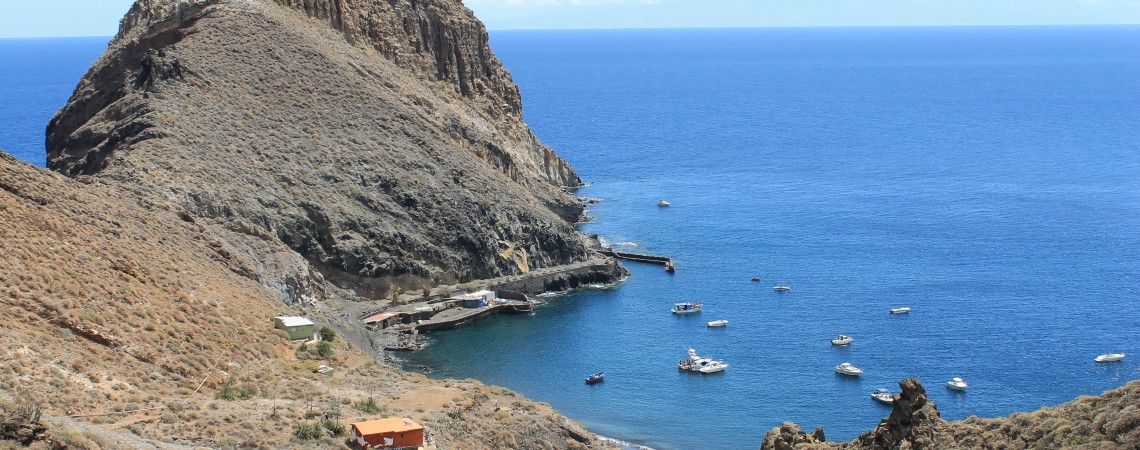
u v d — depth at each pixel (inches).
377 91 6939.0
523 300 5836.6
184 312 3715.6
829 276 6146.7
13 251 3440.0
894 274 6146.7
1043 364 4621.1
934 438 2351.1
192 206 5152.6
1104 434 2112.5
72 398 2714.1
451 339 5182.1
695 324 5349.4
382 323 5315.0
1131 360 4658.0
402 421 2844.5
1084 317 5260.8
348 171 6077.8
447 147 6806.1
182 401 2891.2
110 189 4731.8
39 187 4084.6
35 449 2108.8
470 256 6092.5
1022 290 5753.0
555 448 3284.9
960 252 6628.9
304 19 7357.3
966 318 5290.4
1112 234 7052.2
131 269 3786.9
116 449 2308.1
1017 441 2226.9
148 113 5738.2
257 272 4763.8
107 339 3193.9
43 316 3157.0
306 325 4047.7
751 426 4097.0
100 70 7017.7
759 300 5723.4
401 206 6087.6
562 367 4758.9
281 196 5629.9
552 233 6505.9
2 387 2603.3
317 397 3245.6
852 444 2517.2
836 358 4778.5
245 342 3718.0
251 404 2960.1
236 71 6392.7
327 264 5610.2
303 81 6599.4
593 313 5625.0
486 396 3533.5
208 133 5782.5
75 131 6269.7
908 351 4830.2
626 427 4097.0
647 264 6594.5
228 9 6929.1
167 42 6904.5
